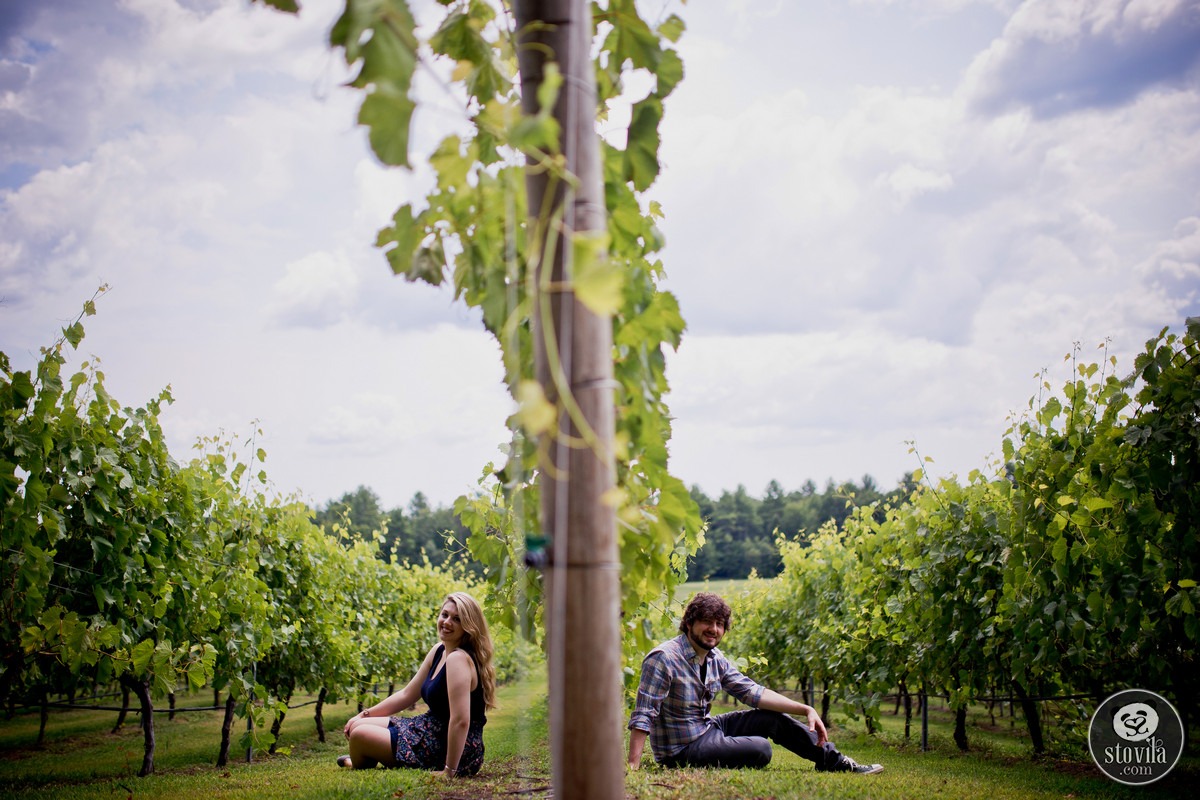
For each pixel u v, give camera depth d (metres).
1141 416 4.41
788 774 3.82
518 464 2.61
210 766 6.89
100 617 5.18
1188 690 4.77
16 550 4.68
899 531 7.67
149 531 5.96
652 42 2.38
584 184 1.79
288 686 9.19
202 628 6.46
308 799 3.81
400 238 2.22
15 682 5.30
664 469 2.47
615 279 1.53
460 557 17.48
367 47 1.58
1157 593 4.50
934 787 3.66
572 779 1.64
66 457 5.23
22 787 5.65
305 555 9.22
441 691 4.85
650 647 4.51
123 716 10.49
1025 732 8.96
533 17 1.86
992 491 6.55
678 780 3.49
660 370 2.38
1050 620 5.20
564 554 1.68
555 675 1.67
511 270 1.95
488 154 2.40
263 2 1.82
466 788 3.76
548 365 1.74
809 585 10.60
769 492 54.84
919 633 6.99
